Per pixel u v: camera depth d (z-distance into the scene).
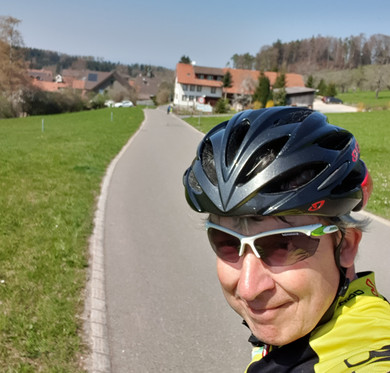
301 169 1.06
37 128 35.00
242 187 1.05
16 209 7.58
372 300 1.11
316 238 1.06
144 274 5.52
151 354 3.78
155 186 11.35
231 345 4.00
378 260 6.04
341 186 1.10
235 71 92.75
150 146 21.36
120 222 7.84
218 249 1.15
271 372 1.10
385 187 10.48
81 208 8.23
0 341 3.58
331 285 1.08
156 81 147.75
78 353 3.59
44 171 11.59
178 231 7.49
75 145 18.52
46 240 6.18
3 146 17.00
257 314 1.09
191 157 17.78
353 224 1.12
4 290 4.50
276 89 73.31
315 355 1.04
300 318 1.06
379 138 23.81
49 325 3.88
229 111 68.62
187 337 4.09
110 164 14.70
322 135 1.12
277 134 1.08
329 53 159.62
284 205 1.01
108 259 5.96
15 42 63.34
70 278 4.99
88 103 80.81
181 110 67.81
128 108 69.19
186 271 5.70
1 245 5.80
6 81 62.12
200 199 1.16
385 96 101.69
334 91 95.38
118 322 4.27
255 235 1.06
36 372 3.27
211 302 4.83
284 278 1.04
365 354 0.93
